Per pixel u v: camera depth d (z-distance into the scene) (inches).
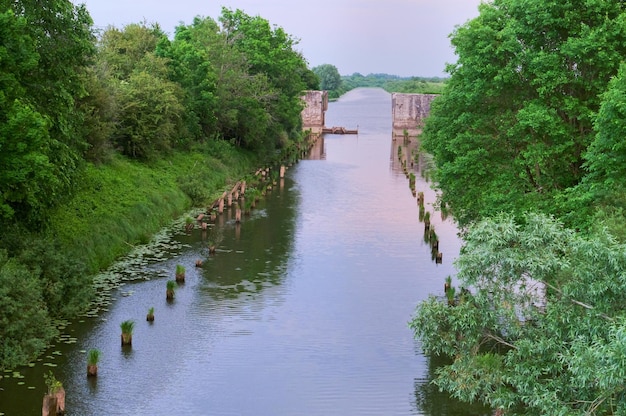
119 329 1309.1
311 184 3068.4
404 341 1306.6
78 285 1396.4
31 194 1288.1
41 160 1191.6
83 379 1104.2
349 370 1177.4
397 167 3673.7
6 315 1136.8
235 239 2027.6
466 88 1504.7
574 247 877.2
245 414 1018.1
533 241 917.2
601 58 1295.5
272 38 3887.8
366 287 1621.6
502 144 1503.4
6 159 1176.2
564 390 863.1
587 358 773.3
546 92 1386.6
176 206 2279.8
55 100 1403.8
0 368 1111.6
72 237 1627.7
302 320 1398.9
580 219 1170.6
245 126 3329.2
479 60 1445.6
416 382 1141.1
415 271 1760.6
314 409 1039.0
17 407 1000.9
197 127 2962.6
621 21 1296.8
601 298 844.0
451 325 1027.9
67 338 1253.1
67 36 1411.2
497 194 1378.0
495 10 1523.1
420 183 3132.4
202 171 2684.5
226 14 3828.7
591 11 1369.3
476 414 1040.2
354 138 5393.7
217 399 1059.9
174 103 2618.1
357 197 2773.1
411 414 1035.3
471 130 1572.3
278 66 3769.7
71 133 1512.1
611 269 839.7
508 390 949.2
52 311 1330.0
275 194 2797.7
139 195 2126.0
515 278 927.7
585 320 850.8
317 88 6195.9
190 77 2994.6
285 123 3959.2
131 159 2432.3
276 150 3986.2
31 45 1256.8
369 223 2304.4
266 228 2178.9
